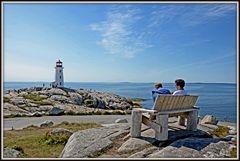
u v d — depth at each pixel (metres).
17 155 6.61
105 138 6.62
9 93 35.97
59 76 54.75
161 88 7.35
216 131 8.61
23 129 13.22
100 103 38.41
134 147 5.95
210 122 12.31
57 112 26.70
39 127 14.18
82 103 38.00
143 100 55.16
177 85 7.33
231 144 6.14
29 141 8.79
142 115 6.71
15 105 28.09
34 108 28.05
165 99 6.33
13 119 21.77
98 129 7.68
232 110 30.33
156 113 6.23
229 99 50.09
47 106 29.58
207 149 5.66
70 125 14.62
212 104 39.34
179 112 7.15
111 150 5.96
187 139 6.30
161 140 6.28
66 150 6.32
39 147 7.79
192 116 7.62
